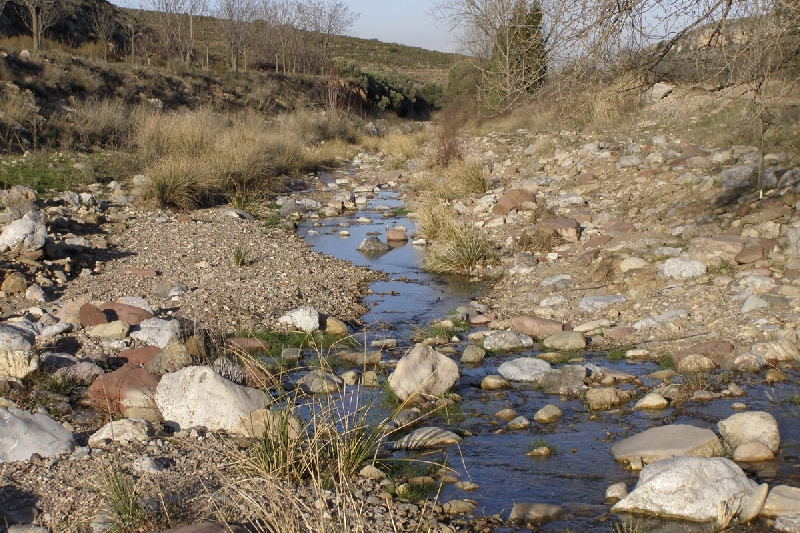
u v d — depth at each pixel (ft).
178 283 26.61
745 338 19.75
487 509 12.30
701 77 17.69
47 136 53.31
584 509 12.15
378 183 59.06
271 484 11.26
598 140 50.88
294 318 23.27
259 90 104.01
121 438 14.11
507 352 21.21
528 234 33.71
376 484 13.07
